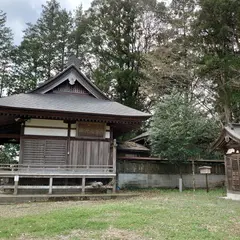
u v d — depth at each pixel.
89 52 29.05
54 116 12.36
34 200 10.56
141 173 16.70
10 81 30.09
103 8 28.31
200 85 21.50
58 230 5.48
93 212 7.23
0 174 10.93
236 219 6.69
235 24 19.67
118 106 14.58
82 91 15.80
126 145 18.44
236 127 12.48
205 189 16.02
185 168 17.70
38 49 30.72
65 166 12.77
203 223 6.17
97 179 13.55
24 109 11.67
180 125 15.23
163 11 26.92
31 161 12.52
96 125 13.69
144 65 24.61
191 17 22.70
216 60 18.66
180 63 22.19
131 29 28.14
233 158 11.59
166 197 11.45
